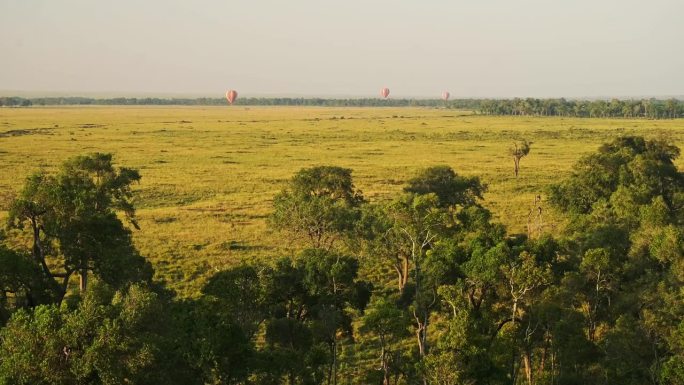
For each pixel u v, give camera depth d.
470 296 26.62
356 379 27.66
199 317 20.16
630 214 38.53
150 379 17.62
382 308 24.77
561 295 25.56
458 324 22.09
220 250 49.53
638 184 48.94
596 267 26.83
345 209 40.09
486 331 24.97
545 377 25.38
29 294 22.75
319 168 49.75
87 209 24.95
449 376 21.06
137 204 69.38
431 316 33.75
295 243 49.56
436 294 27.30
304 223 38.97
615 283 27.72
